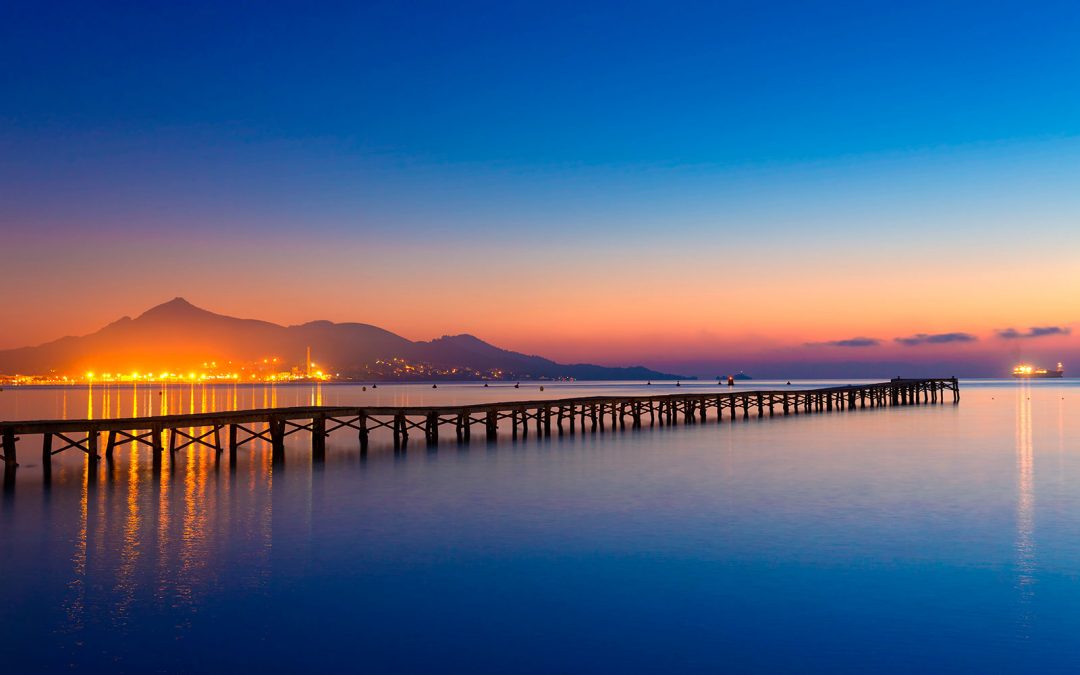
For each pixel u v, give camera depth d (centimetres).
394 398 14400
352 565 1686
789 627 1333
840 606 1429
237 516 2183
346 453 3750
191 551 1791
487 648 1253
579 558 1744
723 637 1292
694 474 3012
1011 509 2264
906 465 3269
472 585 1555
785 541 1888
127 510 2261
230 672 1162
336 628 1330
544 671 1173
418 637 1295
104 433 4825
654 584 1559
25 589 1505
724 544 1862
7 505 2330
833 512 2233
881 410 7700
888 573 1619
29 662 1184
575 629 1329
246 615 1385
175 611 1400
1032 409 7888
